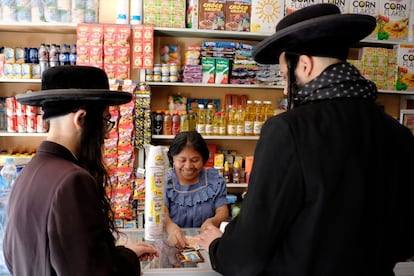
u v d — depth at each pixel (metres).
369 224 0.97
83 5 3.03
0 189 1.73
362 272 0.97
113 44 3.02
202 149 2.22
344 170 0.94
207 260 1.33
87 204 0.94
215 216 2.13
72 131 1.05
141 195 3.09
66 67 1.06
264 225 0.96
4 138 3.42
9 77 3.04
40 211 0.94
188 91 3.53
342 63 1.02
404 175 1.04
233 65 3.24
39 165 1.01
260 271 0.99
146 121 3.10
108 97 1.04
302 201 0.95
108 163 3.04
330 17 0.94
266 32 3.22
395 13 3.31
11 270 1.11
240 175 3.36
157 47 3.45
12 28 3.17
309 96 1.02
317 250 0.95
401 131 1.07
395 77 3.35
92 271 0.91
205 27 3.15
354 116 0.98
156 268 1.26
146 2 3.08
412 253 1.16
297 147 0.94
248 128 3.30
